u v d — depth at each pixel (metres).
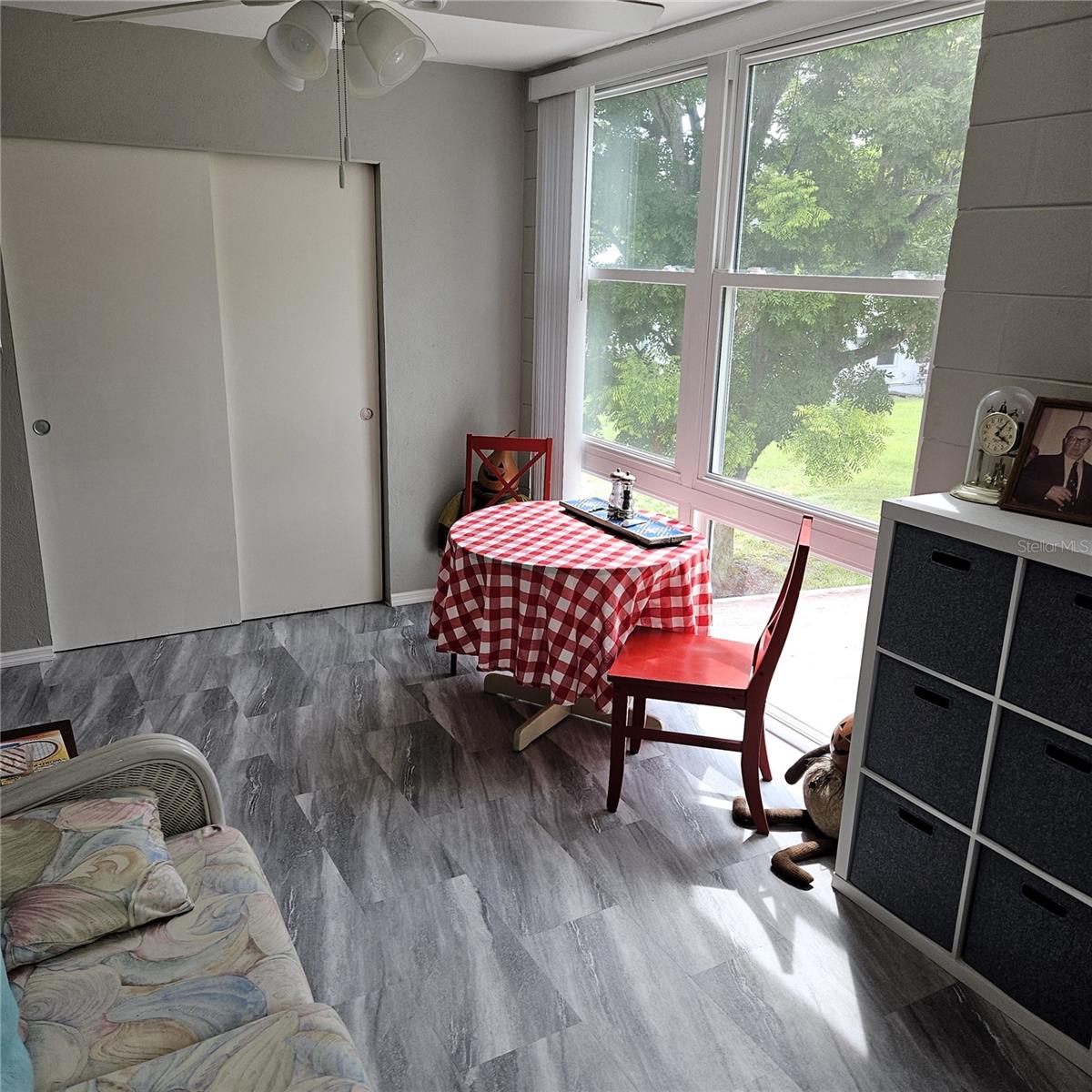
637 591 2.90
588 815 2.76
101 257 3.56
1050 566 1.82
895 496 2.78
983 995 2.08
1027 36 2.12
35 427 3.59
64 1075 1.37
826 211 2.89
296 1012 1.47
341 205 3.98
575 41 3.57
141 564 3.92
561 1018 2.00
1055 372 2.17
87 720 3.28
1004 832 1.98
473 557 3.07
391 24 1.98
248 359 3.95
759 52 3.05
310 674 3.67
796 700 3.36
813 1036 1.96
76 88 3.35
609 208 3.91
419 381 4.27
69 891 1.64
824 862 2.56
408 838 2.62
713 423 3.47
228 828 1.98
